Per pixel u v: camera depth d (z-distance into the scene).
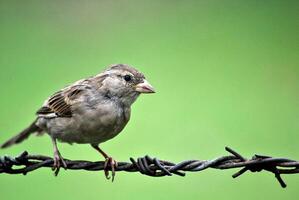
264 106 15.17
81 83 9.30
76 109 9.09
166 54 17.66
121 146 12.95
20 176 11.91
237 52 17.98
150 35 18.72
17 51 17.27
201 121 14.27
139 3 19.88
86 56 17.47
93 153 12.50
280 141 13.60
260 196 11.78
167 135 13.54
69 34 18.41
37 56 17.06
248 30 19.11
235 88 15.92
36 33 18.30
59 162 8.12
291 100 15.36
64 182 11.81
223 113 14.73
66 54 17.27
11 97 14.88
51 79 15.91
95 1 19.55
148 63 17.27
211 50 18.05
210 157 12.88
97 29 18.72
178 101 15.04
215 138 13.50
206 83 16.39
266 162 7.59
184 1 20.34
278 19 19.31
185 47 18.33
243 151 13.18
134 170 8.23
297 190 11.80
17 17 18.91
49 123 9.34
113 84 9.27
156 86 16.09
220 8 20.30
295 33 18.69
